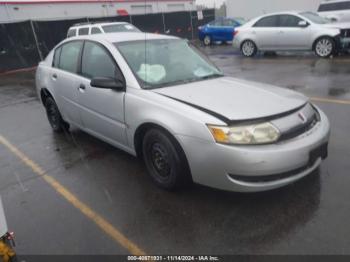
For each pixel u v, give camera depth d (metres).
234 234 2.78
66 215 3.21
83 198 3.48
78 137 5.28
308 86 7.40
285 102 3.24
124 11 21.94
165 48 4.27
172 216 3.07
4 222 2.16
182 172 3.22
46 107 5.60
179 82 3.79
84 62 4.41
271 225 2.85
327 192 3.23
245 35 12.68
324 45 10.83
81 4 19.95
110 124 3.97
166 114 3.19
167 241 2.77
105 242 2.80
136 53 3.97
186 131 3.02
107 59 3.98
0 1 16.52
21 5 17.41
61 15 19.16
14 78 13.14
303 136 3.05
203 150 2.94
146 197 3.40
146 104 3.39
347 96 6.36
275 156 2.81
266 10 21.11
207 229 2.86
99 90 3.99
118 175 3.91
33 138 5.43
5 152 4.92
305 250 2.56
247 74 9.40
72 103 4.65
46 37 16.75
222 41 19.14
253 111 3.01
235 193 3.33
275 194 3.27
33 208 3.37
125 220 3.07
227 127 2.87
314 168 3.15
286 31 11.55
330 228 2.76
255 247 2.63
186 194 3.39
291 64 10.36
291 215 2.95
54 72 5.02
